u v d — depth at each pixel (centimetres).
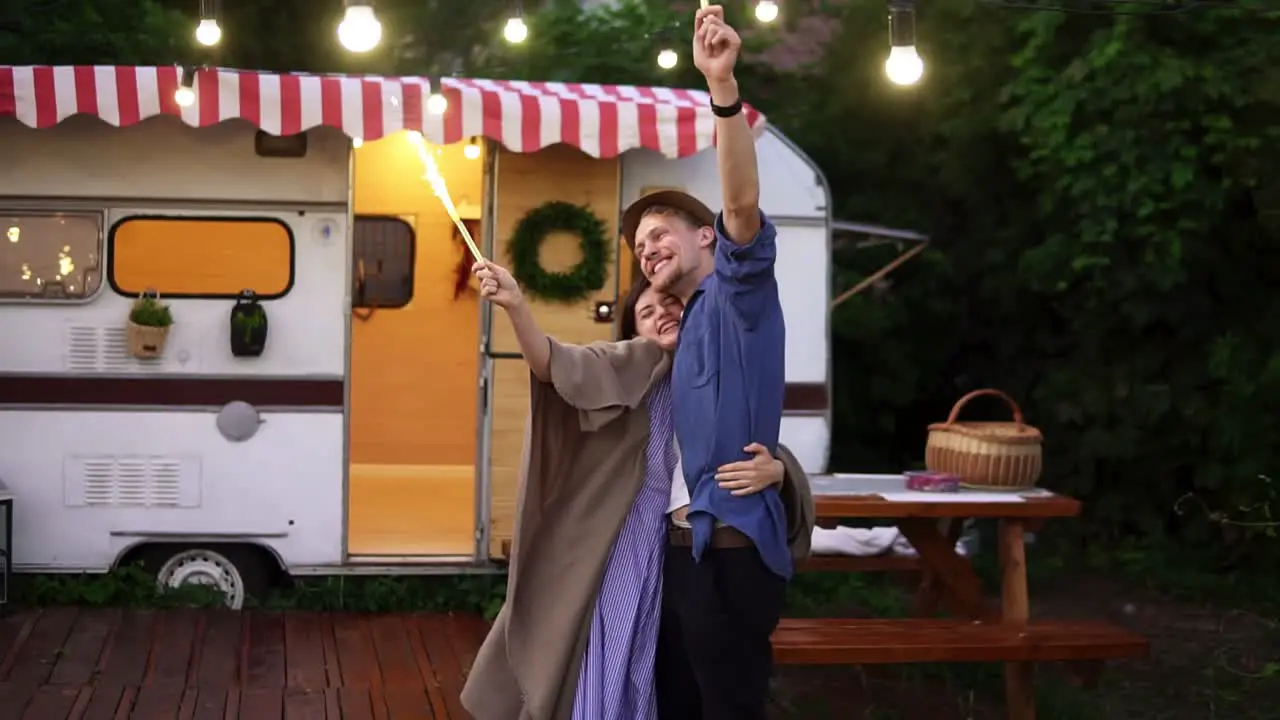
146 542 675
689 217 365
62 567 669
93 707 529
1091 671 513
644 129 666
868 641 486
